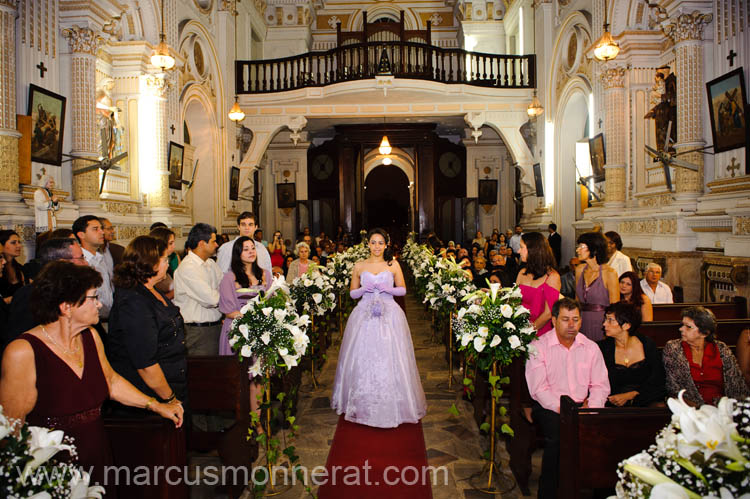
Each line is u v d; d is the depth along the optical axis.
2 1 5.92
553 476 3.34
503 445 4.51
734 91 6.66
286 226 20.55
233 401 3.68
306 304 6.09
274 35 18.69
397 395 4.86
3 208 5.79
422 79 14.31
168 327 3.21
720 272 6.87
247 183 15.52
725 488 1.49
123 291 3.00
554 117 13.41
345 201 19.89
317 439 4.66
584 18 11.09
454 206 20.44
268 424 3.83
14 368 2.25
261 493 3.66
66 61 7.48
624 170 9.75
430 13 20.53
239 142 15.38
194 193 13.60
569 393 3.50
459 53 14.87
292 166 20.38
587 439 2.77
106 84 9.02
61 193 7.16
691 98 7.45
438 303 6.58
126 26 9.59
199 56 12.73
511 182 19.78
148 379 2.91
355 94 14.60
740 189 6.60
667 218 8.00
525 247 4.52
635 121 9.46
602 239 4.67
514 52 17.67
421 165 19.80
